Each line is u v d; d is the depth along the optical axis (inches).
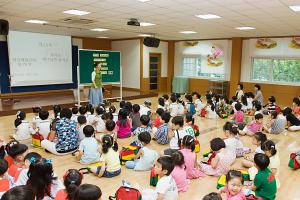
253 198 94.1
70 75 410.3
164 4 190.7
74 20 271.1
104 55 353.7
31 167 81.5
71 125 170.2
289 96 383.2
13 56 346.9
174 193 100.3
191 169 136.6
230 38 427.5
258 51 403.5
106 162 137.6
